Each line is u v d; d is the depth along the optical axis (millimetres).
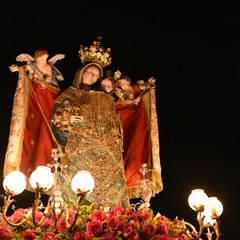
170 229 6957
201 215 6793
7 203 6383
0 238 6418
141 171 8117
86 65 8406
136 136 8594
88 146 7730
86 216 6672
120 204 7590
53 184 6941
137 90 8828
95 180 7551
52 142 7895
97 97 8109
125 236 6434
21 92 7828
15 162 7438
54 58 8312
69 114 7879
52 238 6184
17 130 7598
